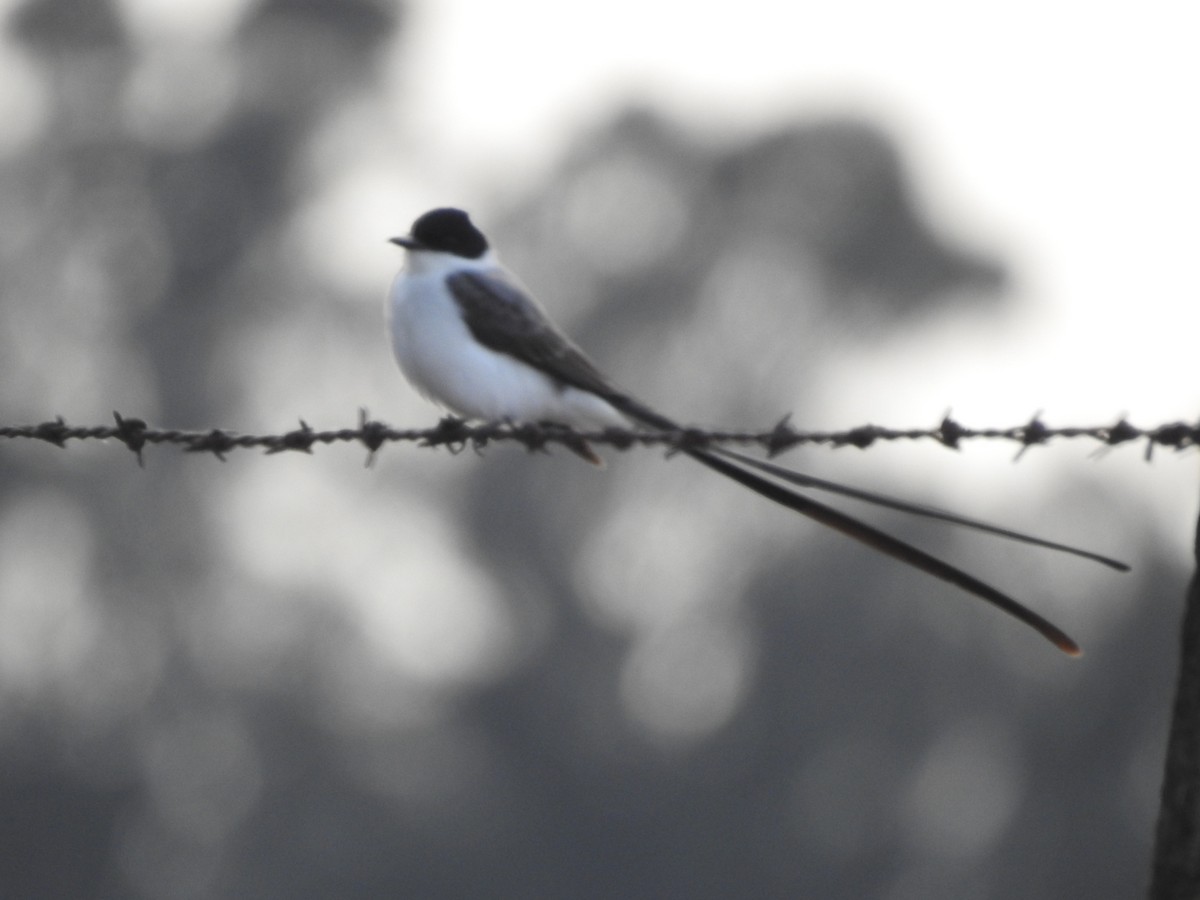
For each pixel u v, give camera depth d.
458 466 35.53
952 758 34.12
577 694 35.53
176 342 36.94
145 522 35.75
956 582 7.13
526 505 35.28
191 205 37.81
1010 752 33.72
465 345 9.67
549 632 35.53
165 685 35.28
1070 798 33.47
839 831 34.53
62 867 34.69
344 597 35.62
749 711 34.62
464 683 35.94
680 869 35.06
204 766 35.25
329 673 35.47
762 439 7.32
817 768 34.47
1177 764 6.20
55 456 36.12
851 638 33.97
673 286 36.28
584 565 35.34
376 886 35.03
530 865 35.31
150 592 35.56
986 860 33.72
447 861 35.19
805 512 7.38
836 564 34.06
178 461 35.97
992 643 33.44
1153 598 32.38
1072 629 32.88
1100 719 33.03
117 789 34.91
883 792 34.22
